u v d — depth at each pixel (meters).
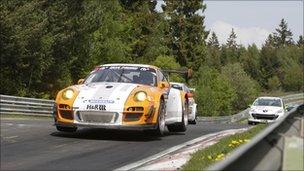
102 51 118.06
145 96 22.44
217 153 19.05
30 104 52.50
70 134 24.02
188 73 41.09
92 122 21.88
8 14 71.62
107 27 120.75
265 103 57.41
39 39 78.31
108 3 123.38
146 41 146.12
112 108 21.72
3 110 47.19
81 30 88.31
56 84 94.75
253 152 10.79
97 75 25.23
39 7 79.31
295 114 21.02
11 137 21.89
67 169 15.39
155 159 18.38
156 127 23.19
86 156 18.06
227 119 120.25
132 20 144.50
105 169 15.80
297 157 13.59
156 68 26.17
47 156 17.55
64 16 85.62
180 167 16.77
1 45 72.75
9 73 83.31
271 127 13.12
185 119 29.75
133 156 18.75
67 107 22.19
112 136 24.33
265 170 11.66
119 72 25.23
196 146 22.59
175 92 27.70
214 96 174.75
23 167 15.30
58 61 89.75
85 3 92.50
